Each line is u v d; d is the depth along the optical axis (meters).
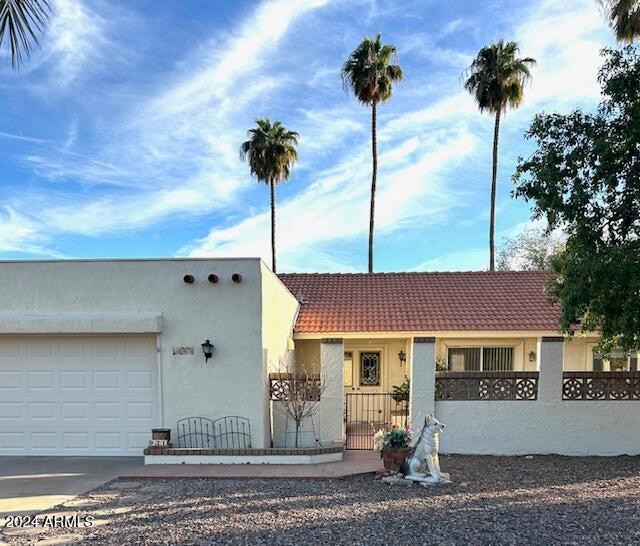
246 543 5.76
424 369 10.38
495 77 26.73
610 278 8.13
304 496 7.57
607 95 8.45
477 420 10.41
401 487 8.05
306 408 10.96
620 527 6.13
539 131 8.94
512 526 6.20
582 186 8.50
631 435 10.24
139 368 10.49
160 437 9.76
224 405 10.26
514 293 17.67
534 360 15.40
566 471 8.98
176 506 7.11
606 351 10.23
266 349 10.84
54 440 10.48
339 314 16.58
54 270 10.49
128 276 10.45
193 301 10.39
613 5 12.84
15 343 10.60
